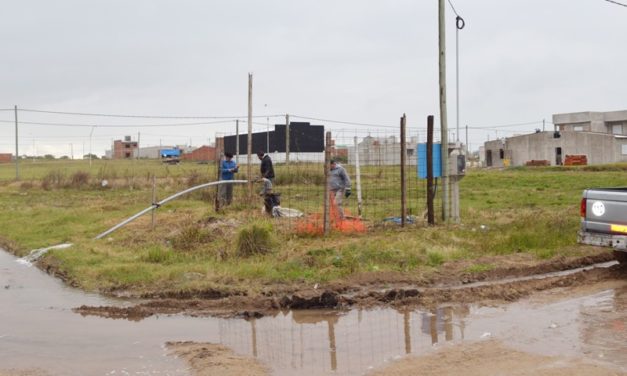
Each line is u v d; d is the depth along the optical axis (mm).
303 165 35281
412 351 6637
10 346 7066
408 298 8805
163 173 40094
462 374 5879
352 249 11609
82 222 17844
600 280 9852
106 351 6848
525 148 70062
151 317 8289
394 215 17859
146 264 11109
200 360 6449
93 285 10000
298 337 7289
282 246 12172
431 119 15195
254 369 6176
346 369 6145
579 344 6695
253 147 59594
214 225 15008
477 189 30094
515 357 6320
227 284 9617
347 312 8336
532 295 9031
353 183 31031
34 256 13047
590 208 10383
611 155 64875
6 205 24578
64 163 79250
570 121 77812
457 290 9156
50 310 8703
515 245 12297
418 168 15859
